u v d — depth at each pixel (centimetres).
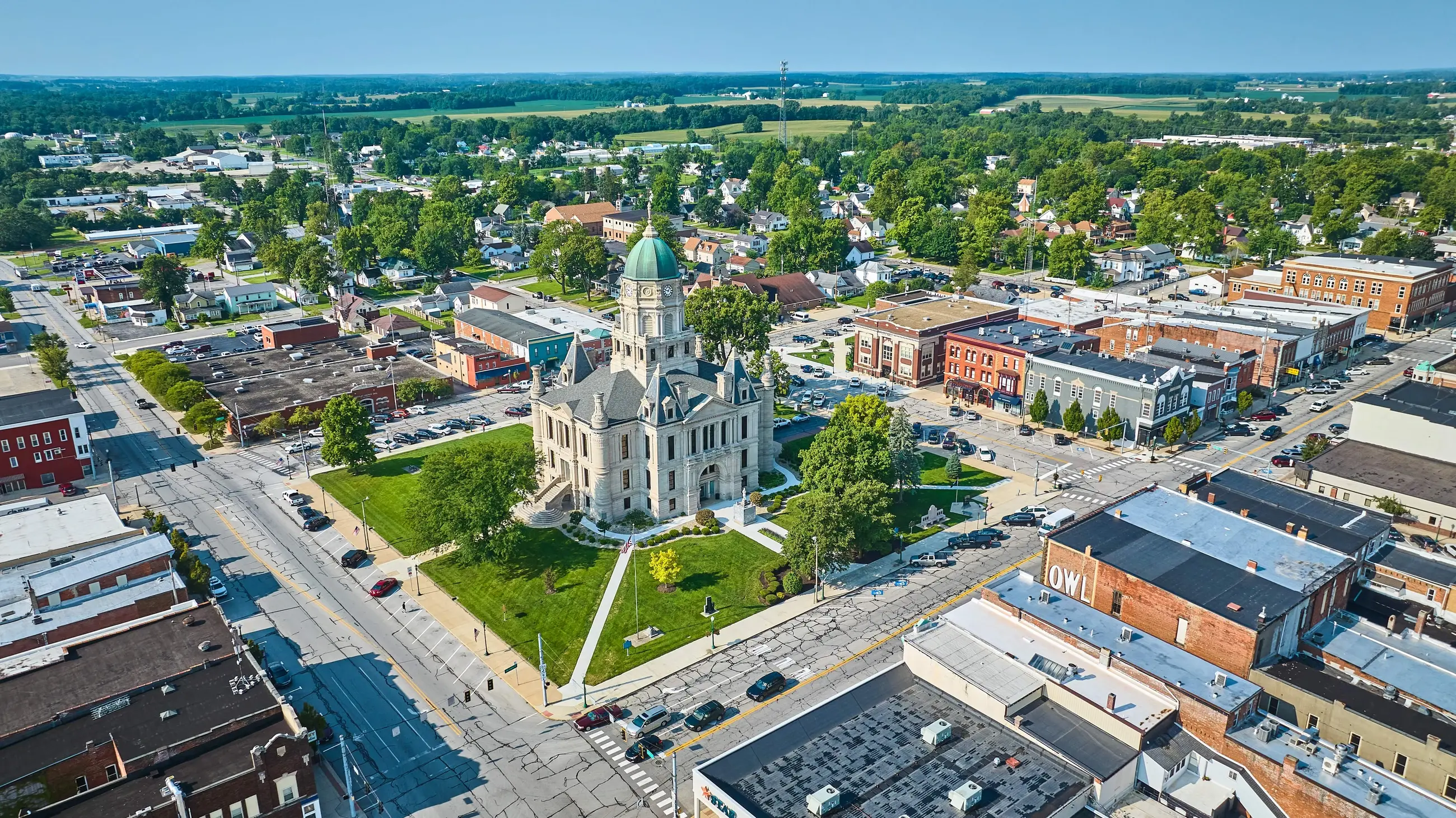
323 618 11438
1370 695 8325
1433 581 10100
